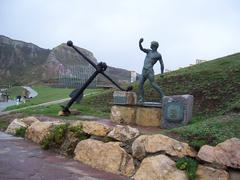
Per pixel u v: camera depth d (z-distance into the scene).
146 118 13.27
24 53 144.88
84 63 107.50
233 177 7.30
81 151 9.68
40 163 8.83
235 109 13.59
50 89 52.84
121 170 8.50
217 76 19.98
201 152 7.81
